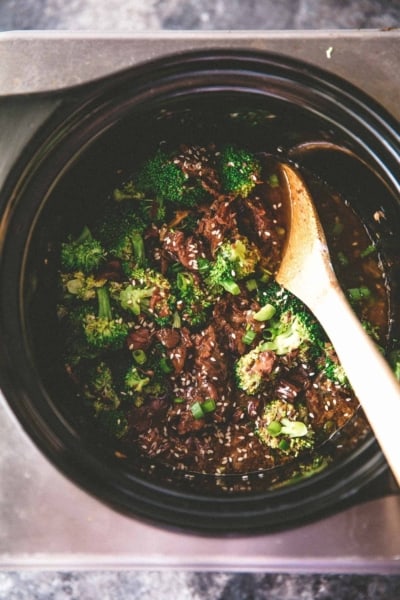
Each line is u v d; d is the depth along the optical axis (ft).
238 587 1.89
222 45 1.62
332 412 1.79
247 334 1.77
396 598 1.88
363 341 1.61
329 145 1.74
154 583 1.89
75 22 1.94
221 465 1.78
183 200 1.78
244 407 1.78
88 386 1.77
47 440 1.65
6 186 1.63
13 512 1.63
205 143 1.80
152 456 1.78
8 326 1.65
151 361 1.78
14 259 1.66
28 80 1.62
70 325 1.77
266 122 1.75
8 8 1.95
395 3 1.94
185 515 1.66
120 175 1.79
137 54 1.62
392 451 1.51
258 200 1.80
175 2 1.95
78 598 1.88
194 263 1.76
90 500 1.64
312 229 1.73
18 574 1.89
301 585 1.88
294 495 1.67
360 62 1.63
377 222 1.80
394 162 1.67
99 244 1.76
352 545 1.63
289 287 1.75
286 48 1.63
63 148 1.66
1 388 1.63
